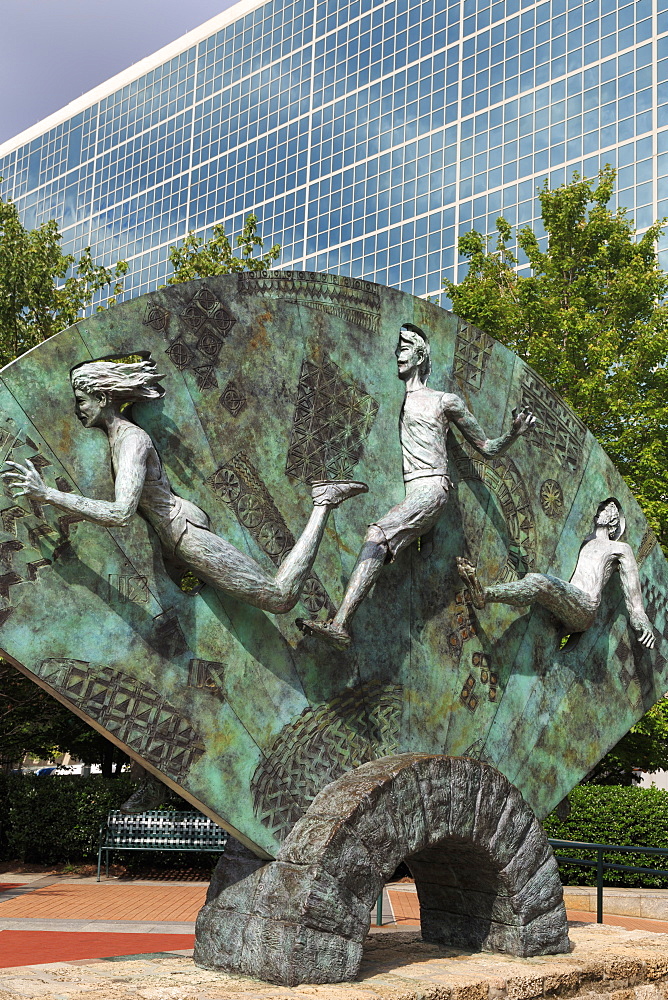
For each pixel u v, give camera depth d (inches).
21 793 659.4
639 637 303.7
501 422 300.4
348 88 1669.5
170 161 1962.4
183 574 233.9
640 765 689.6
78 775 687.1
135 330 228.1
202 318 239.9
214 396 239.3
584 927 304.5
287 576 231.5
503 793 253.6
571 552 309.6
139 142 2041.1
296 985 206.7
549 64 1382.9
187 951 256.7
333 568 254.5
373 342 273.6
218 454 237.6
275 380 251.1
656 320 642.2
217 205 1844.2
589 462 319.3
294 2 1802.4
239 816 224.5
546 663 297.1
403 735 259.4
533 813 259.3
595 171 1295.5
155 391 223.3
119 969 225.1
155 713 217.5
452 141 1487.5
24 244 675.4
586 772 300.4
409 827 231.6
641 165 1246.9
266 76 1824.6
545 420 311.0
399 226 1528.1
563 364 605.3
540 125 1373.0
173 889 552.4
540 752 290.0
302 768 237.3
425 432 270.1
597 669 308.8
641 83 1272.1
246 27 1883.6
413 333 278.7
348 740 247.4
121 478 210.7
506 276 700.0
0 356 633.6
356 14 1691.7
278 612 231.8
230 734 227.5
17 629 201.8
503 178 1402.6
